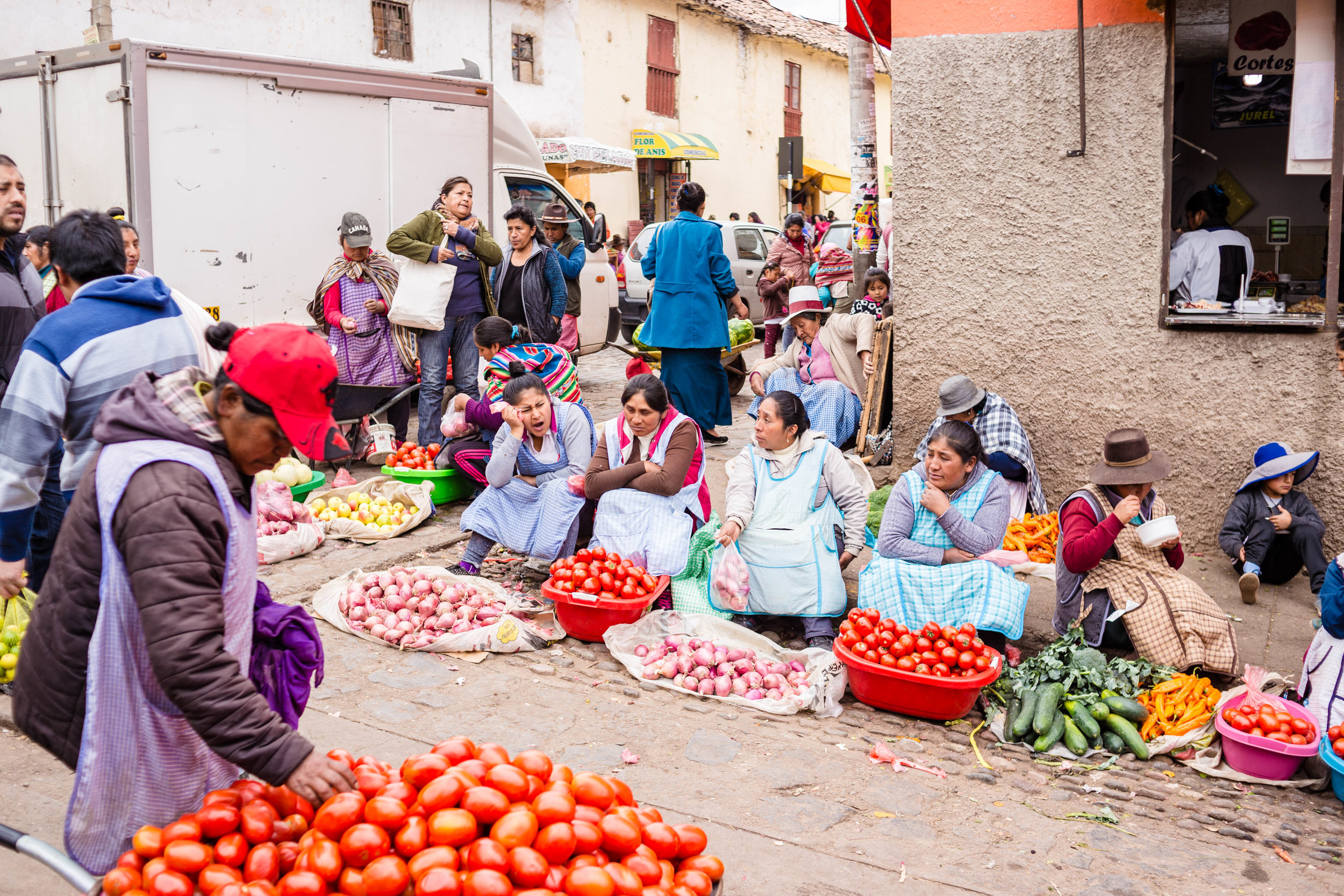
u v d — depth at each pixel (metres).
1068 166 6.12
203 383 2.08
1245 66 6.31
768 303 11.95
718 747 3.82
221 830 2.01
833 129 27.81
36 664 2.11
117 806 2.07
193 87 6.96
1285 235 8.41
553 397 6.14
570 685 4.32
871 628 4.22
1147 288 6.03
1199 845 3.28
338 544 5.95
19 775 3.49
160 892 1.86
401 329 7.55
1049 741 3.87
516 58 17.33
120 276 3.30
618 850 2.10
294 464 6.48
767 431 4.80
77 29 11.51
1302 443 5.75
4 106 7.62
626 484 5.07
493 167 9.18
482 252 7.42
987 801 3.51
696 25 21.80
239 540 2.06
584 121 18.81
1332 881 3.08
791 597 4.71
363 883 1.89
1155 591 4.41
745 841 3.19
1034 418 6.43
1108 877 3.06
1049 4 6.02
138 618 1.99
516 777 2.14
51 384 3.07
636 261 14.78
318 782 2.00
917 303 6.63
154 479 1.93
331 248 7.86
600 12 18.92
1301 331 5.66
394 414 8.11
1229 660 4.32
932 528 4.57
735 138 23.62
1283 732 3.67
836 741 3.94
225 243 7.23
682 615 4.72
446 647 4.55
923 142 6.44
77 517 2.03
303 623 2.41
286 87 7.42
